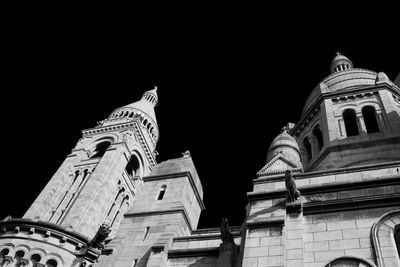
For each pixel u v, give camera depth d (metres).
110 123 67.56
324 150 29.25
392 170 19.80
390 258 15.37
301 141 35.84
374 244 16.08
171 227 24.98
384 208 17.66
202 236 23.59
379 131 30.34
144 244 24.11
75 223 44.59
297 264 16.11
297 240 17.23
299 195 19.27
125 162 58.91
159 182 30.11
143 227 25.70
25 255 33.53
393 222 16.88
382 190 18.58
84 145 62.59
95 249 27.75
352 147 28.22
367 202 18.06
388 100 32.66
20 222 35.62
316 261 16.30
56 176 54.91
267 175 22.98
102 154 63.06
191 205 28.92
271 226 18.16
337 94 35.72
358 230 17.05
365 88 34.97
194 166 31.89
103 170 53.50
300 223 18.02
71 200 50.88
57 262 33.69
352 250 16.27
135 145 63.84
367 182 19.05
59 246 34.72
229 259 20.42
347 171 20.67
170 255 22.53
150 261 21.94
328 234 17.33
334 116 33.09
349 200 18.33
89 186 50.50
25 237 34.78
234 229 25.53
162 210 26.77
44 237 35.06
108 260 23.30
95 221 47.19
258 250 17.19
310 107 37.38
